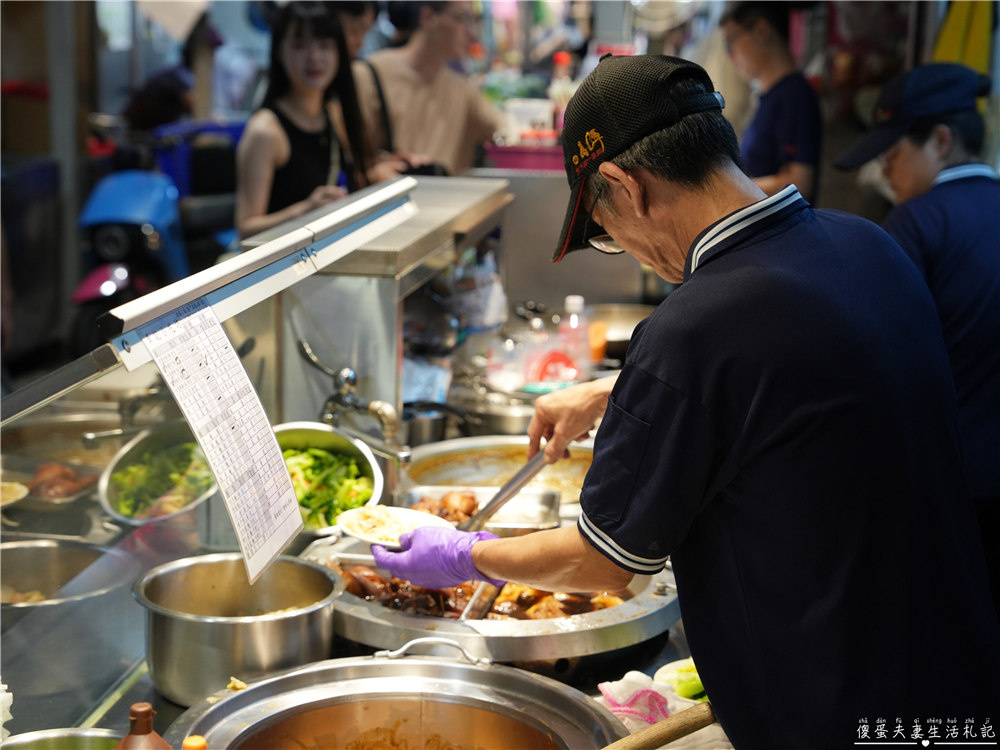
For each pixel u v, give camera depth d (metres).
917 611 1.07
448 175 4.32
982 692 1.10
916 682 1.07
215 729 1.21
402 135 4.43
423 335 2.55
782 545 1.09
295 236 1.34
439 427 2.48
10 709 1.31
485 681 1.35
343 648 1.54
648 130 1.14
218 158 6.55
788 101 3.87
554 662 1.45
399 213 1.75
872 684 1.07
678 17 5.44
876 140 2.46
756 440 1.07
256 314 1.94
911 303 1.17
